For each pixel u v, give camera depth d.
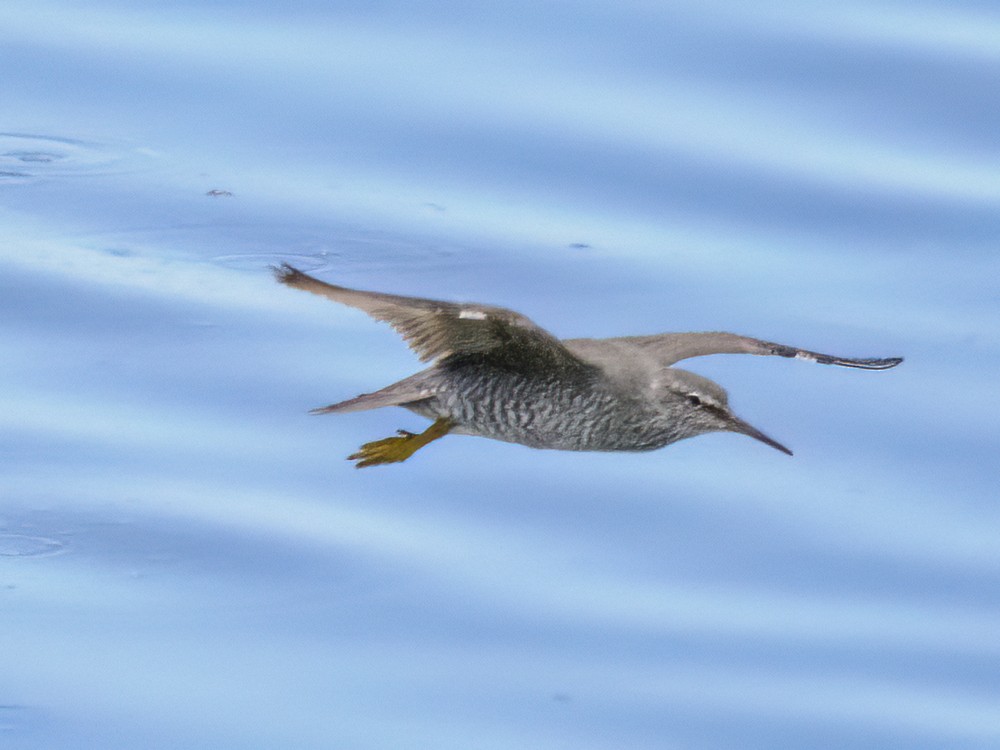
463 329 13.57
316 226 21.22
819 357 15.43
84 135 22.69
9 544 16.95
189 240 21.02
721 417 14.95
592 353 14.61
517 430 14.30
